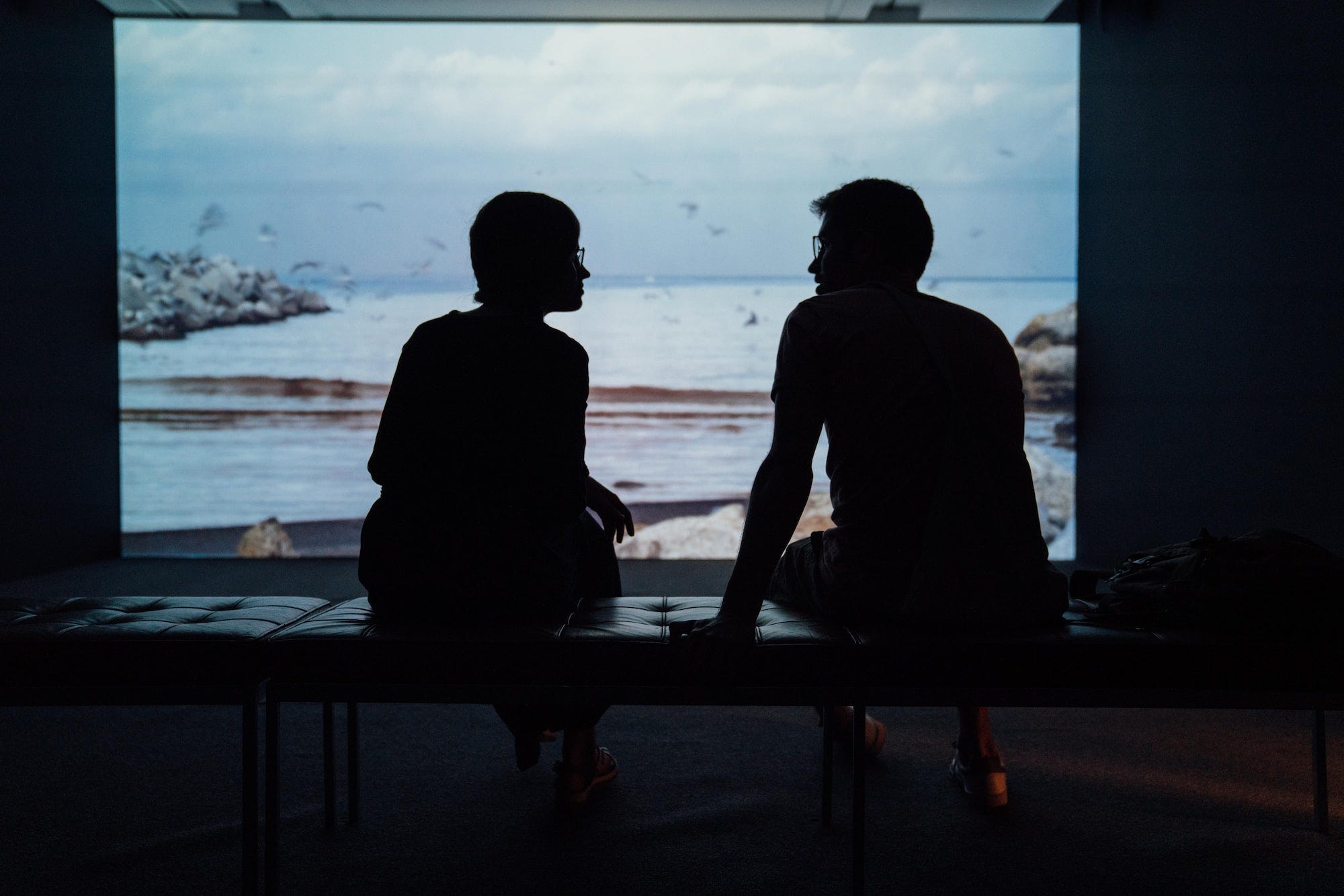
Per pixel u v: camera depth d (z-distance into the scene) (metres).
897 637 1.31
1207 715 2.35
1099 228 5.19
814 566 1.49
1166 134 4.41
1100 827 1.65
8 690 1.28
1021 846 1.57
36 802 1.76
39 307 4.84
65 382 5.08
